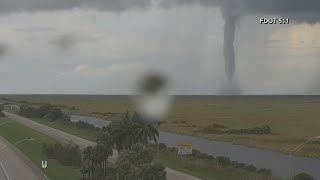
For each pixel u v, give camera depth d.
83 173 86.19
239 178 89.62
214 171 95.94
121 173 73.19
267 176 92.56
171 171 92.75
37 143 138.12
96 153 84.69
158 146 123.31
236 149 137.75
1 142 144.38
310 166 108.94
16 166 101.44
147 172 66.81
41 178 87.75
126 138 97.88
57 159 108.56
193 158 109.81
